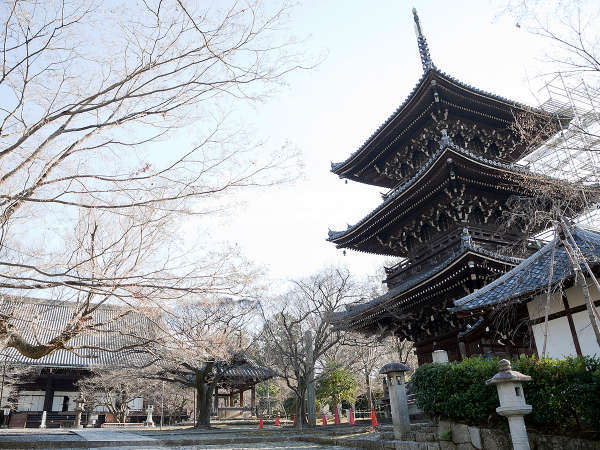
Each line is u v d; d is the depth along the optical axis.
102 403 35.62
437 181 21.50
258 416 39.41
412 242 26.16
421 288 20.72
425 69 23.36
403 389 14.12
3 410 34.31
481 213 23.14
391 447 13.14
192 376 32.66
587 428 8.23
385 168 29.00
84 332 9.78
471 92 23.61
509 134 26.39
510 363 9.73
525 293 11.54
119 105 7.95
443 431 11.25
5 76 7.40
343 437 18.25
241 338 28.86
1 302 9.31
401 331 25.28
